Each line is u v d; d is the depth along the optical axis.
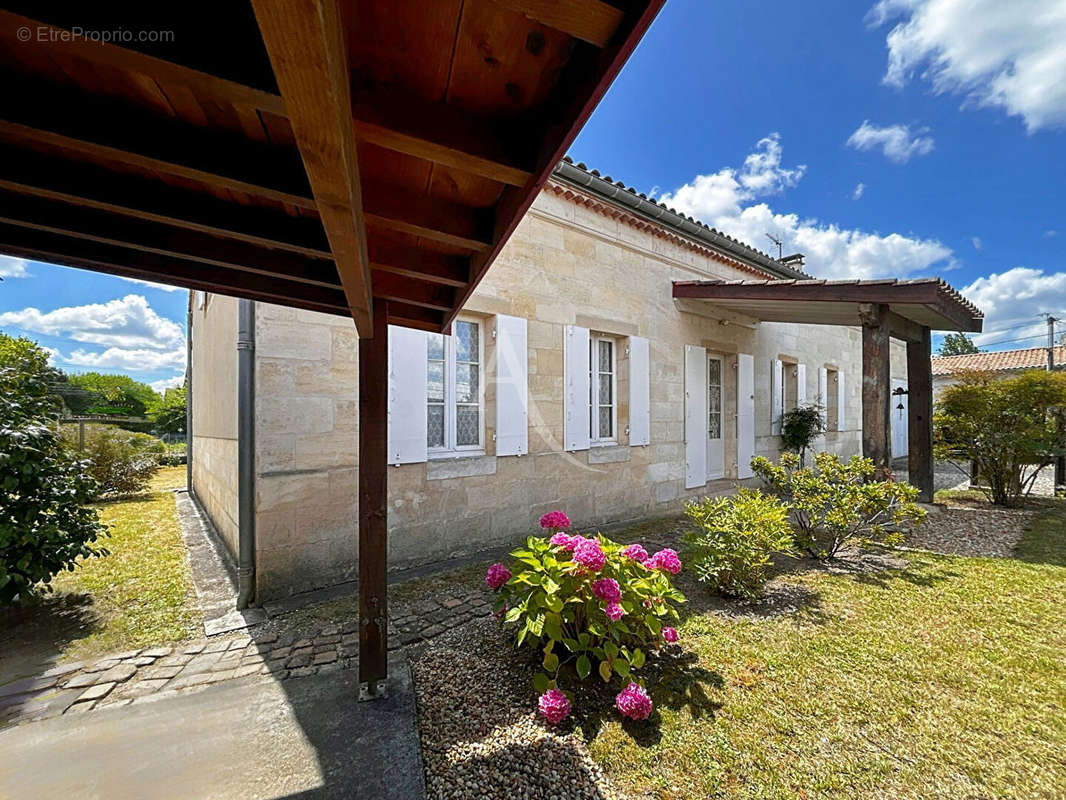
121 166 1.28
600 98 0.89
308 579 3.46
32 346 5.20
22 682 2.27
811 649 2.52
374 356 2.15
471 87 1.05
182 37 0.73
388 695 2.12
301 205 1.19
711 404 7.22
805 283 5.05
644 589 2.29
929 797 1.55
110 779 1.61
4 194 1.41
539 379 4.86
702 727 1.90
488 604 3.19
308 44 0.56
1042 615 2.95
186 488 9.41
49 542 2.99
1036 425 6.38
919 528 5.26
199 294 7.31
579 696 2.11
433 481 4.13
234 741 1.81
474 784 1.62
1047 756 1.74
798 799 1.55
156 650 2.59
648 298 5.95
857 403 10.45
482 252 1.73
